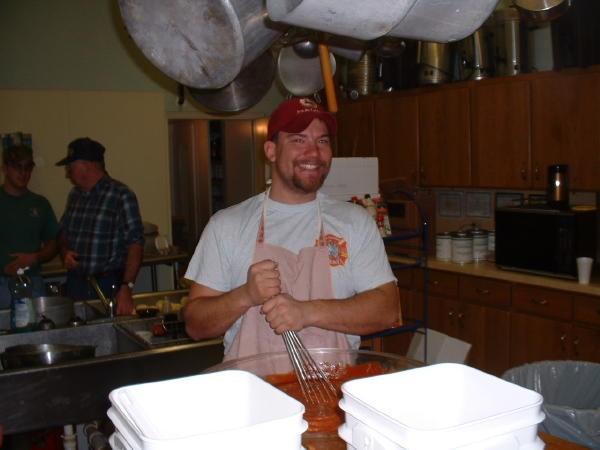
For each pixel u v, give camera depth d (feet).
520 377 5.61
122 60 15.37
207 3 3.37
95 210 11.11
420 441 2.02
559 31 10.66
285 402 2.25
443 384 2.56
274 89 17.20
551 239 10.77
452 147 13.28
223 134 18.58
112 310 8.34
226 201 18.83
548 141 11.50
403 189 12.21
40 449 7.47
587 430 4.32
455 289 12.44
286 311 4.38
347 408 2.35
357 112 15.43
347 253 5.24
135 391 2.42
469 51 12.66
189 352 6.43
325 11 2.80
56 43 14.70
